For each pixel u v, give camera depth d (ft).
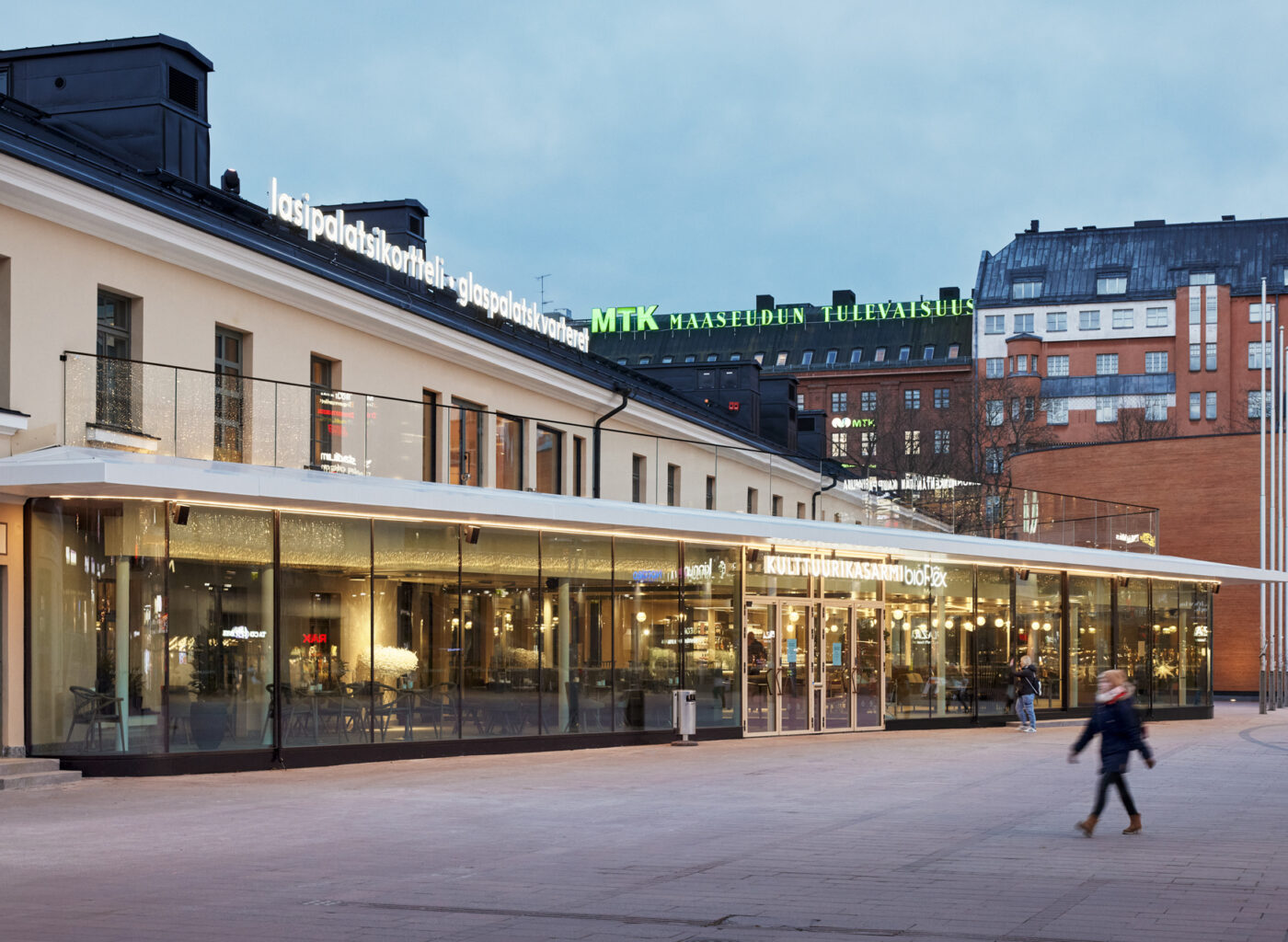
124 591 59.47
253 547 63.36
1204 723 114.73
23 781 54.39
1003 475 240.53
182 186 69.21
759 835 41.11
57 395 58.70
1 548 57.21
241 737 62.28
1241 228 398.21
